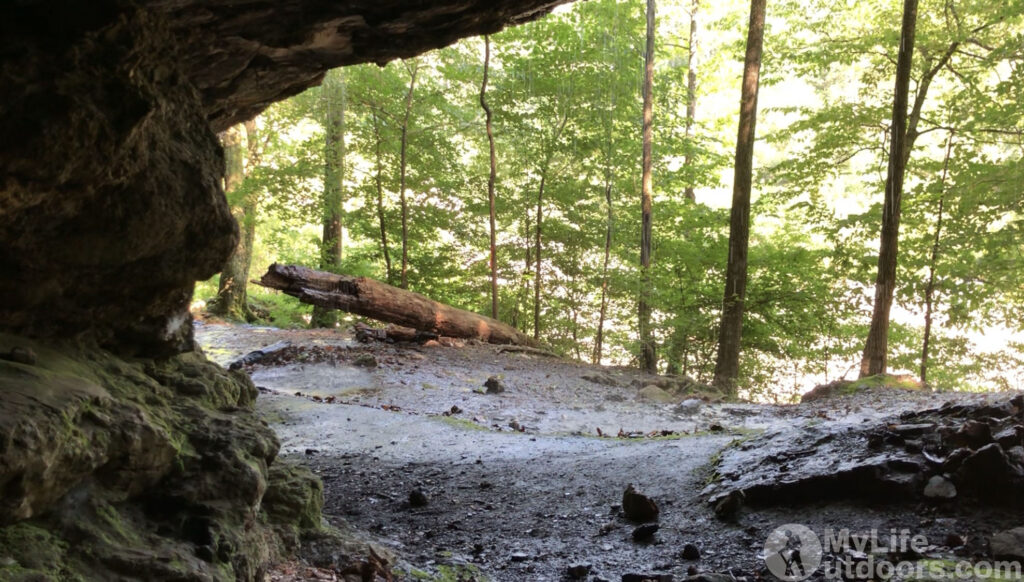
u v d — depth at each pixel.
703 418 9.45
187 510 2.89
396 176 19.25
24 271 2.75
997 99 15.20
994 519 3.74
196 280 3.50
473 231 20.02
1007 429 4.34
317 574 3.32
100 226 2.86
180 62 3.32
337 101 18.17
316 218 18.95
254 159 22.36
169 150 3.12
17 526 2.27
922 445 4.48
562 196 19.05
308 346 12.47
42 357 2.81
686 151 19.62
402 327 14.51
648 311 16.08
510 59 18.09
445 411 9.23
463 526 4.65
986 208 15.27
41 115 2.46
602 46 18.31
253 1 3.29
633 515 4.63
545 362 13.88
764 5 13.48
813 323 16.00
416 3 3.58
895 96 12.33
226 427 3.37
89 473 2.54
